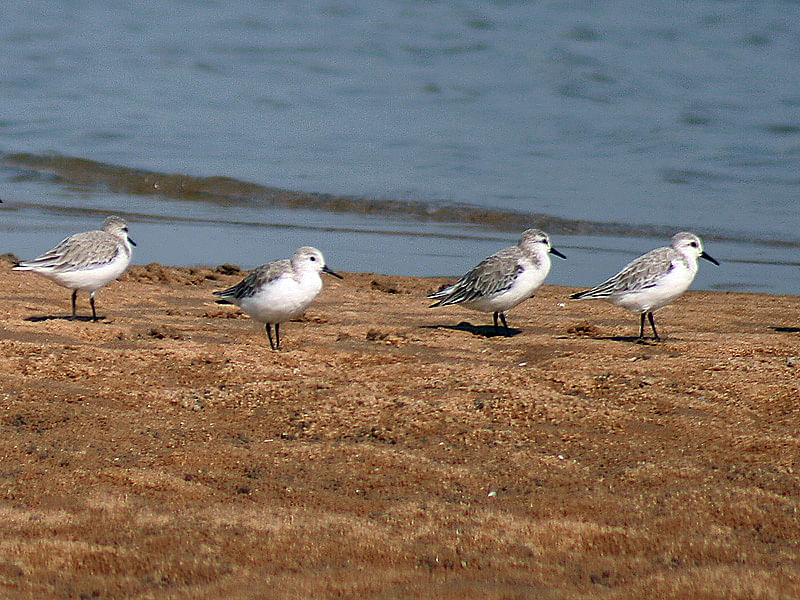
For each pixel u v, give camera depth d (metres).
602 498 9.70
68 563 8.44
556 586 8.16
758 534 9.02
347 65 39.69
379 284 19.86
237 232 24.98
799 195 26.95
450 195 27.33
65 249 15.66
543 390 12.37
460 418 11.58
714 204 26.38
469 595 7.99
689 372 13.09
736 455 10.57
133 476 10.02
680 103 34.34
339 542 8.85
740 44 40.31
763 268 21.80
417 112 34.38
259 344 14.82
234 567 8.42
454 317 17.09
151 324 15.86
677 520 9.27
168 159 30.16
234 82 37.88
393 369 13.38
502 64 39.06
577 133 32.06
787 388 12.32
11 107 34.72
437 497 9.74
